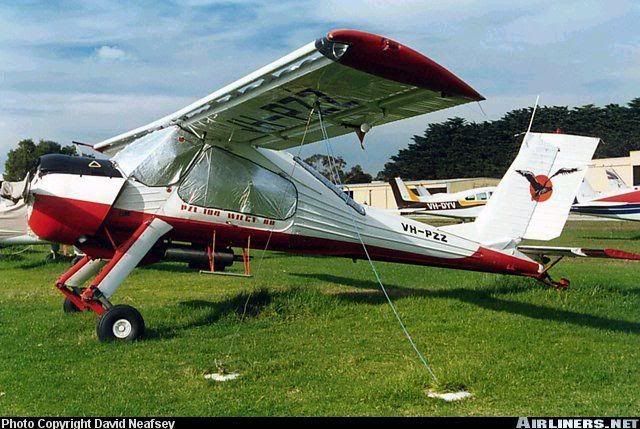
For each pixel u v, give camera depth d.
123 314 5.80
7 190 7.31
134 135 7.91
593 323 6.60
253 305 7.30
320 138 7.17
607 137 62.59
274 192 7.37
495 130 65.25
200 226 7.00
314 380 4.60
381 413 3.88
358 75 4.68
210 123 6.55
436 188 49.56
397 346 5.67
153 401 4.09
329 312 7.11
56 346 5.61
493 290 8.37
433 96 5.07
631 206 23.73
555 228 7.81
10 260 13.95
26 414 3.85
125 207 6.63
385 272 11.59
